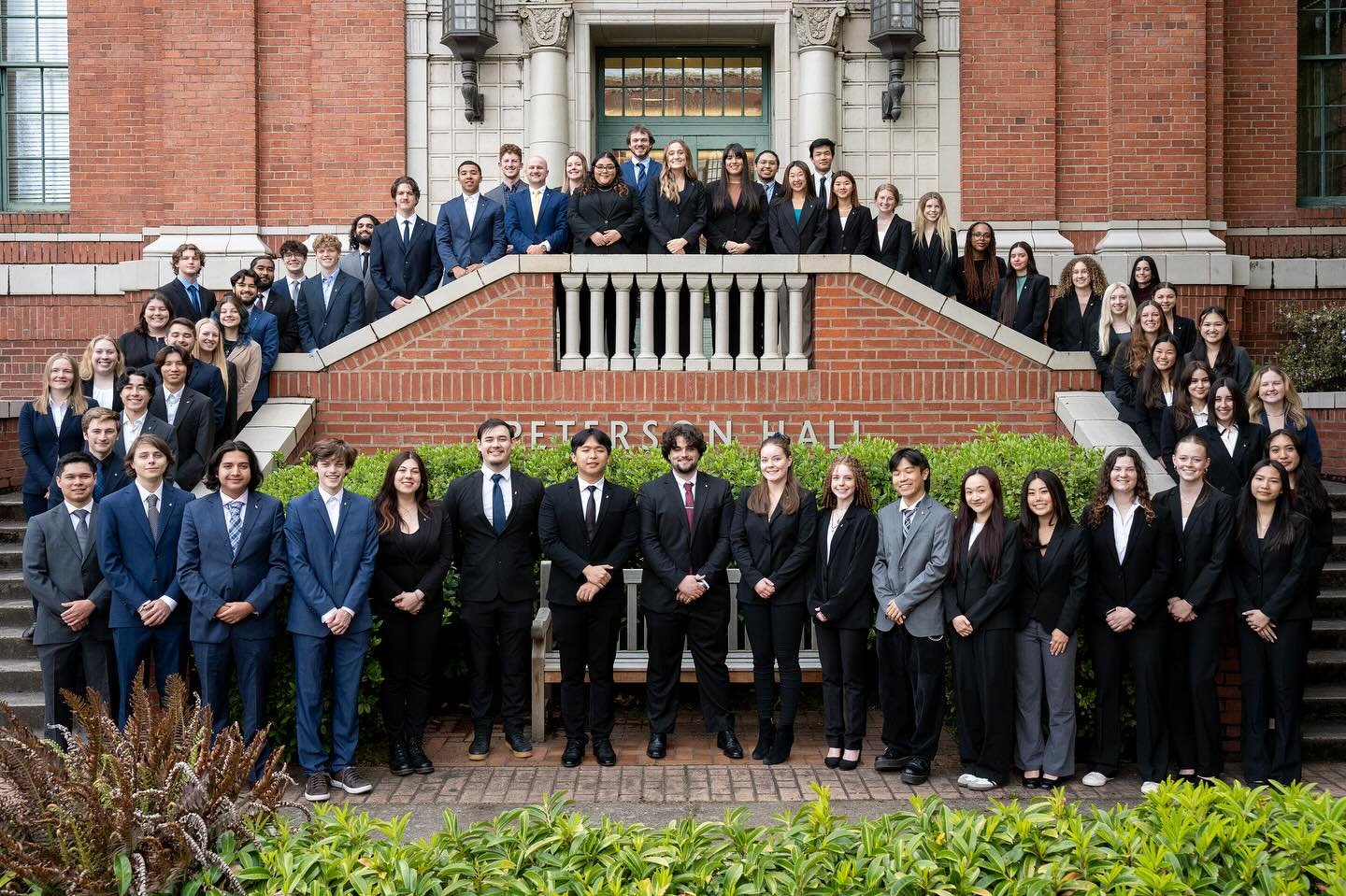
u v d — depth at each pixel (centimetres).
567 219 984
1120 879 374
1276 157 1290
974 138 1258
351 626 654
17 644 812
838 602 669
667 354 963
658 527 700
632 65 1323
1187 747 660
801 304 969
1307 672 741
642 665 747
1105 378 955
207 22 1245
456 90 1260
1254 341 1280
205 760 420
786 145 1259
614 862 379
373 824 414
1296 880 373
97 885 375
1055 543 651
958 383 965
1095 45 1258
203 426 809
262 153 1252
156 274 1232
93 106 1281
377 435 966
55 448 823
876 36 1238
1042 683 661
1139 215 1247
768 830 411
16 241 1286
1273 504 650
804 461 828
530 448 934
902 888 363
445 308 966
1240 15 1291
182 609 662
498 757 708
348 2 1252
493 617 701
